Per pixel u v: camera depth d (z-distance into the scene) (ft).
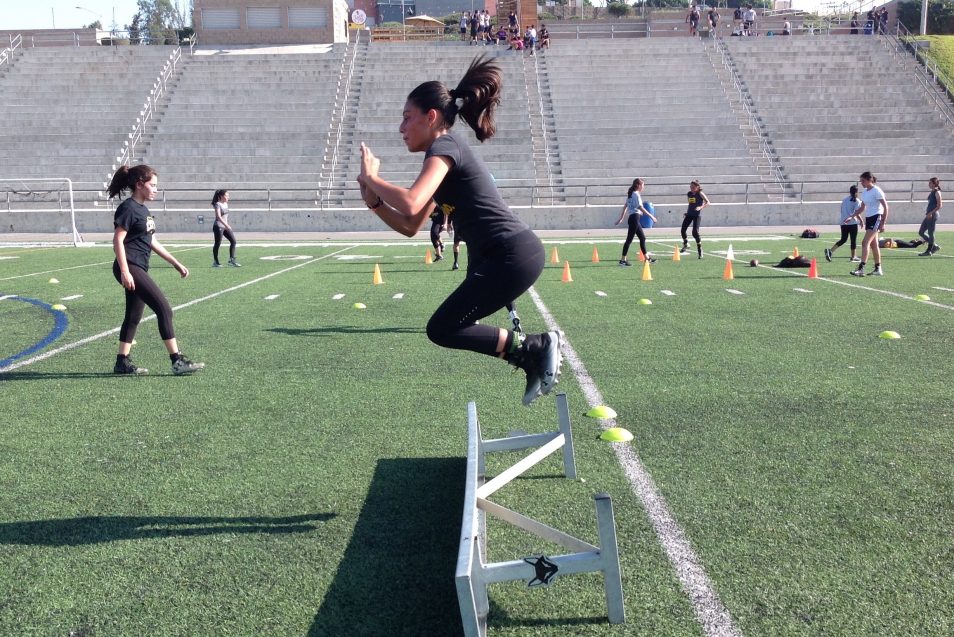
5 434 16.24
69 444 15.56
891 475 13.52
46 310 33.58
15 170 106.11
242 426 16.71
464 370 21.94
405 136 11.48
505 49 133.59
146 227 21.31
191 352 24.67
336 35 143.33
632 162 107.04
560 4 228.63
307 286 41.86
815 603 9.33
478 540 9.14
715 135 112.06
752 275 45.09
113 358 23.80
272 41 140.26
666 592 9.63
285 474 13.82
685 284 41.22
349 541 11.11
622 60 129.18
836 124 113.70
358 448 15.23
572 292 38.34
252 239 81.46
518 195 102.27
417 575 10.08
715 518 11.80
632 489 13.01
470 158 10.89
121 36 159.53
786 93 121.49
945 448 14.90
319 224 91.30
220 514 12.12
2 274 48.29
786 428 16.25
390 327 29.17
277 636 8.73
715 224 92.99
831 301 34.73
